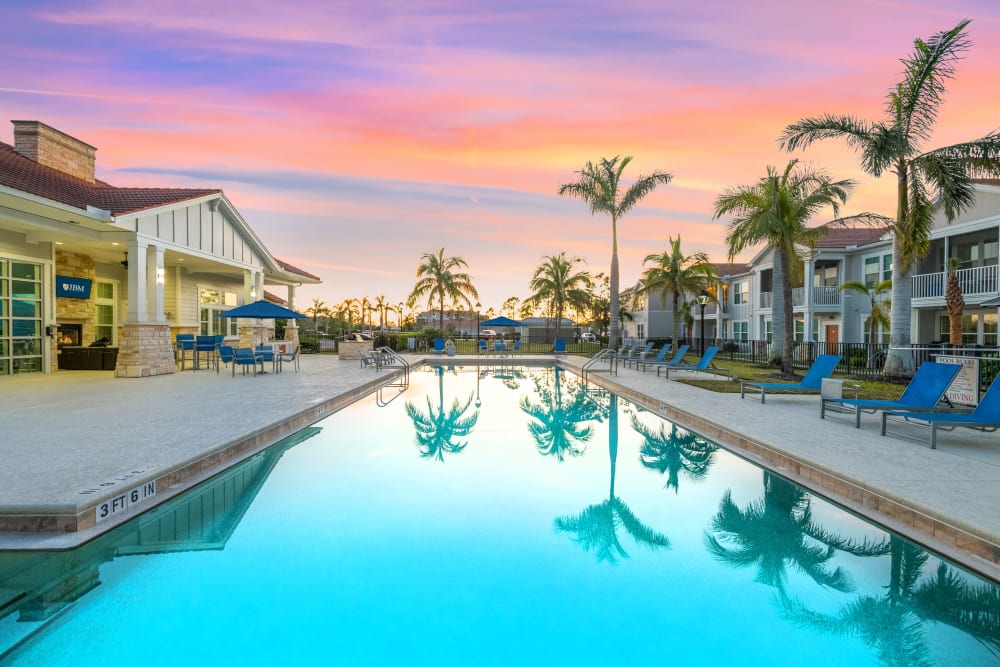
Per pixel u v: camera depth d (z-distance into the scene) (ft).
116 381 38.96
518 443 22.63
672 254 79.10
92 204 40.73
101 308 55.47
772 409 27.43
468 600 9.38
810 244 50.90
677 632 8.48
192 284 66.95
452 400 36.42
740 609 9.22
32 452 16.40
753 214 47.93
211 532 12.34
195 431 19.71
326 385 37.42
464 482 16.61
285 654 7.78
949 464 15.89
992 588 9.91
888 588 10.00
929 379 21.95
